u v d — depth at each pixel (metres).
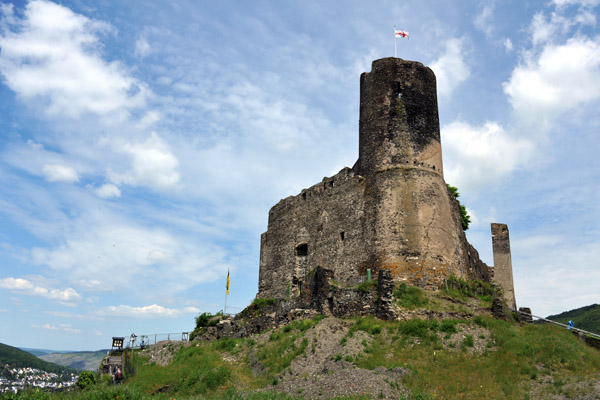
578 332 31.06
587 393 21.98
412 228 37.03
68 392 26.98
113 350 43.50
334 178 44.75
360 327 31.20
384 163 39.59
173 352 39.62
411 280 35.66
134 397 25.83
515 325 31.27
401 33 43.16
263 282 51.69
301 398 24.47
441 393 23.53
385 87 41.34
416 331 29.62
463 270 38.91
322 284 36.62
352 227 40.88
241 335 40.81
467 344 28.11
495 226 45.91
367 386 24.12
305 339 31.00
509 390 23.31
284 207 51.22
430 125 40.50
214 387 29.06
